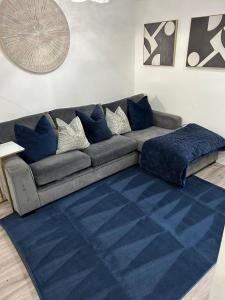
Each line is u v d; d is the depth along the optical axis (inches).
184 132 125.3
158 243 79.4
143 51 151.8
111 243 80.3
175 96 143.7
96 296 63.7
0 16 101.0
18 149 93.3
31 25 109.3
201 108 133.0
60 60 123.3
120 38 146.4
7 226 89.7
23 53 110.7
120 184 113.9
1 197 102.7
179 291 64.1
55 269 71.6
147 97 156.2
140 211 95.0
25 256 76.4
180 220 89.4
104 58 142.9
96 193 107.5
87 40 131.4
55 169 96.3
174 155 107.5
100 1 128.8
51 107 128.9
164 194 105.3
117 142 120.6
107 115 134.4
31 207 94.2
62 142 109.7
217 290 40.8
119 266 71.9
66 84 130.8
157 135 129.5
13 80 112.1
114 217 92.2
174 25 129.1
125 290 64.9
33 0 106.5
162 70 145.3
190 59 128.3
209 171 123.6
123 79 158.2
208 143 115.7
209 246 77.6
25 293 65.4
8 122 107.7
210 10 113.9
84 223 89.7
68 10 119.0
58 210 97.3
